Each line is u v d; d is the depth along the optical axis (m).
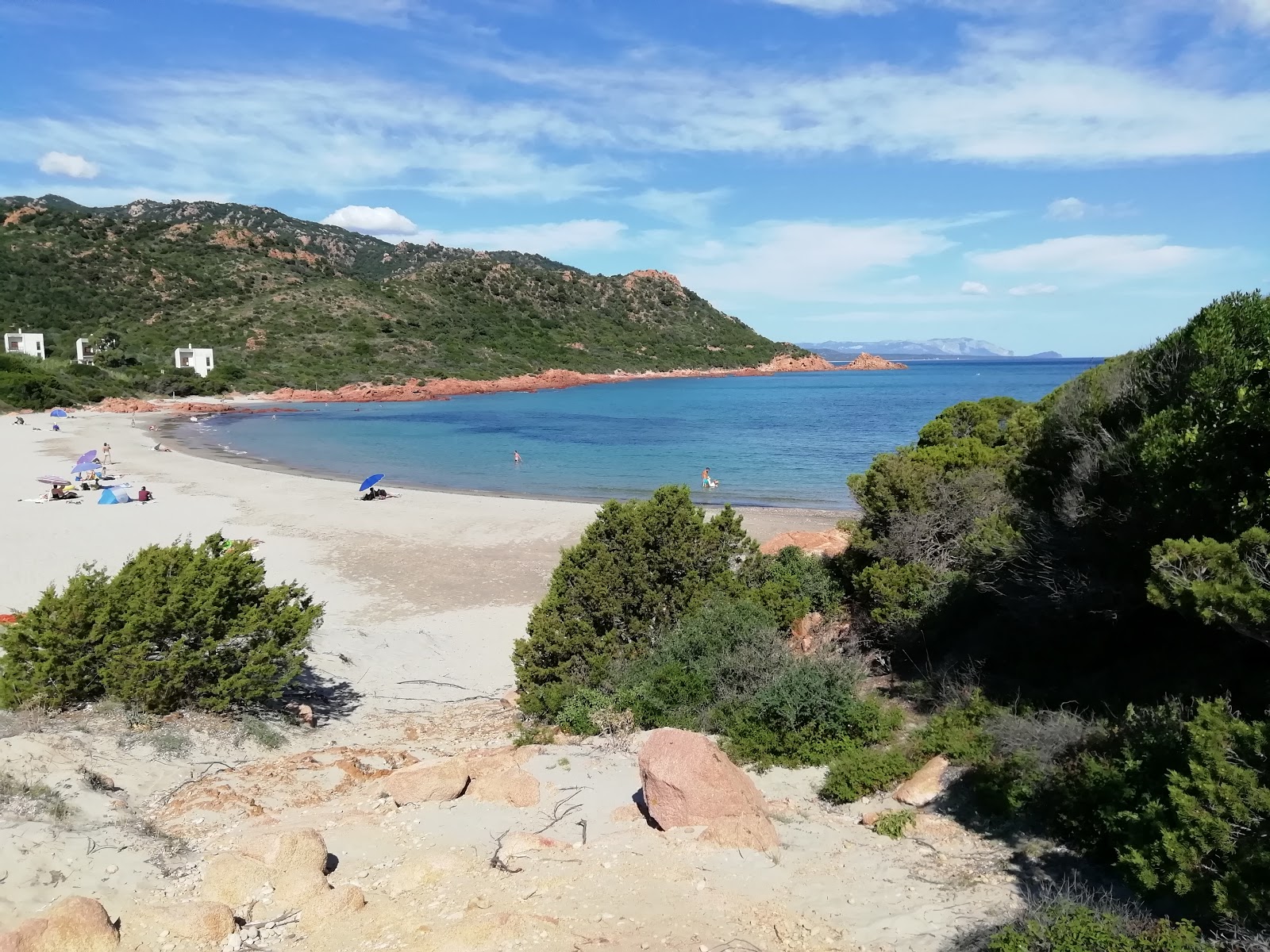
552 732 12.09
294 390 106.50
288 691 14.82
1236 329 8.06
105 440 59.62
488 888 6.84
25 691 11.43
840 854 7.77
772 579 15.77
